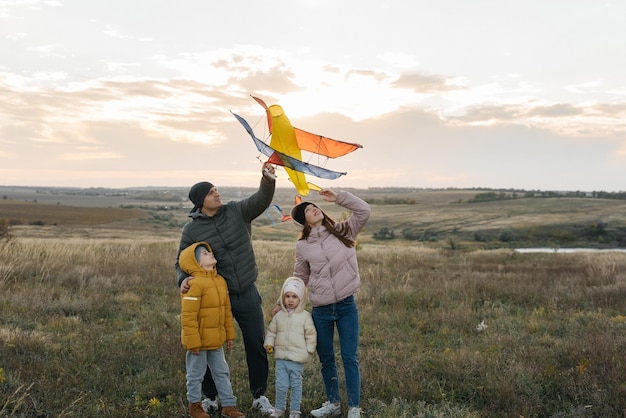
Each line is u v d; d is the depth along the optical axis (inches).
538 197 5044.3
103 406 171.3
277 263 632.4
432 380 202.8
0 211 3599.9
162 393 190.7
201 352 161.9
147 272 497.4
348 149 156.3
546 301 384.8
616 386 180.4
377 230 3368.6
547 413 175.3
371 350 244.1
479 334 289.0
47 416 166.1
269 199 166.1
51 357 225.1
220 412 172.7
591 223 3122.5
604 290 409.1
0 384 182.7
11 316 301.3
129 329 292.8
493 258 883.4
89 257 591.2
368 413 172.4
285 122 155.3
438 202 5575.8
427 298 386.0
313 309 172.1
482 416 171.9
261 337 174.7
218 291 161.8
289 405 182.9
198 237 167.5
